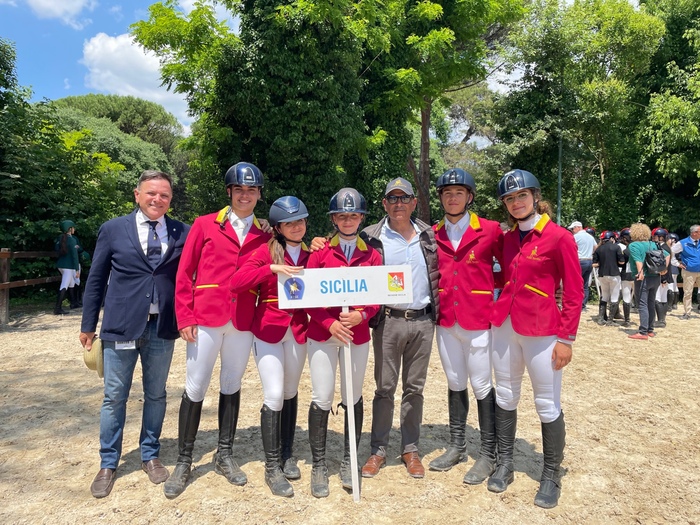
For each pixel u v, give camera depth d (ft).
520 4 58.95
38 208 38.40
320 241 10.62
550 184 57.77
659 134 49.78
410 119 61.98
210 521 9.20
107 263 10.40
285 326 10.32
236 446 12.50
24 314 32.37
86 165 45.24
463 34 60.29
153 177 10.27
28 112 41.86
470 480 10.64
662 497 10.26
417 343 10.82
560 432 10.06
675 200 52.90
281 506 9.71
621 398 16.60
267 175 46.78
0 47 41.57
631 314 34.65
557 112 54.80
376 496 10.13
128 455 11.95
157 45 46.21
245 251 10.31
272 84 42.19
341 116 44.73
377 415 11.25
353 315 9.95
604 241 31.07
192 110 50.29
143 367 10.70
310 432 10.46
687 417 14.89
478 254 10.69
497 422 10.80
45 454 11.96
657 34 53.98
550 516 9.52
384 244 11.00
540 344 9.95
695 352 23.54
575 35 53.88
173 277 10.59
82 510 9.51
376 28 47.98
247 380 18.11
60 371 19.21
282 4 42.39
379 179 57.72
